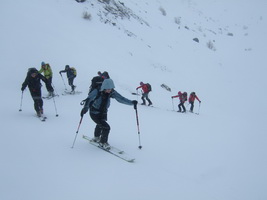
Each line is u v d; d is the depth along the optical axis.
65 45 19.09
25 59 16.02
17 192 4.58
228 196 5.83
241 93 25.58
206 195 5.38
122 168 5.92
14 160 5.84
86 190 4.82
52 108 11.29
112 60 20.73
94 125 9.32
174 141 9.25
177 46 33.78
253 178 7.09
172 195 5.06
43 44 17.97
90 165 5.89
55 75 15.77
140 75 21.23
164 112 14.98
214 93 24.67
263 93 25.78
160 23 38.72
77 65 17.36
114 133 8.93
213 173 7.06
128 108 13.70
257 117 18.59
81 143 7.26
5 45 16.45
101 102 6.38
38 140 7.20
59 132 8.09
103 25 26.11
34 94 9.22
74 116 10.29
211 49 39.22
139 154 7.20
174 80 24.30
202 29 46.38
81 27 23.38
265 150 9.77
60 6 24.88
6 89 12.72
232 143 10.27
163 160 7.18
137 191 4.99
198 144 9.42
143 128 10.27
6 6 20.41
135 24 31.84
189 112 17.02
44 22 20.73
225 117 17.25
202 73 29.08
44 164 5.75
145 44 28.61
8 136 7.28
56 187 4.85
